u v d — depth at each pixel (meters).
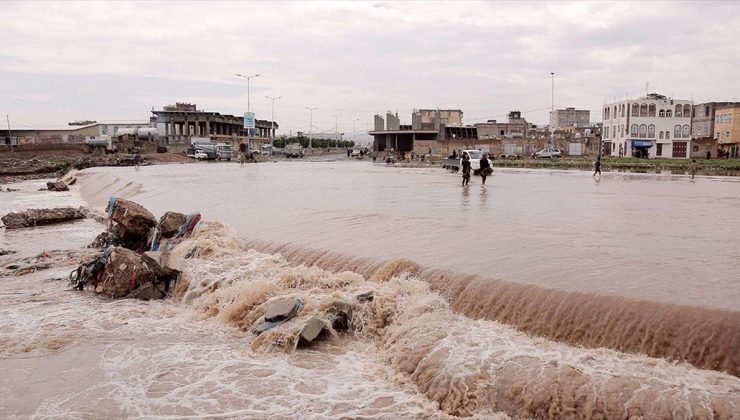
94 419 6.41
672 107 76.00
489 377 6.45
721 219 15.55
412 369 7.21
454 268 9.47
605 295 7.55
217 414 6.47
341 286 10.01
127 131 97.75
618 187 28.14
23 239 17.97
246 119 85.88
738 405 5.41
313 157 94.62
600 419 5.60
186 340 8.92
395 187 28.45
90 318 10.01
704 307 6.93
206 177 37.59
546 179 35.06
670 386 5.84
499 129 98.56
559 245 11.45
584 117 119.06
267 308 9.35
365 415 6.35
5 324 9.65
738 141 73.00
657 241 11.92
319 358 8.01
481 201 20.81
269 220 16.47
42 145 70.06
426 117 109.56
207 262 12.19
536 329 7.60
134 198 25.39
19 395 7.00
